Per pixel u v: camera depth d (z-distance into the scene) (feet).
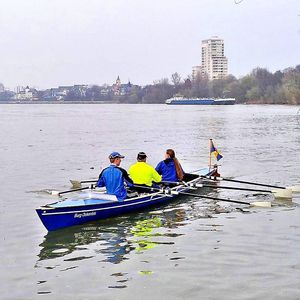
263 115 301.02
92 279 29.43
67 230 40.52
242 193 56.03
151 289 27.78
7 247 36.06
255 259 32.35
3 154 102.12
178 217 44.52
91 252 34.71
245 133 161.27
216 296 26.71
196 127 196.95
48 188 61.05
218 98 613.93
